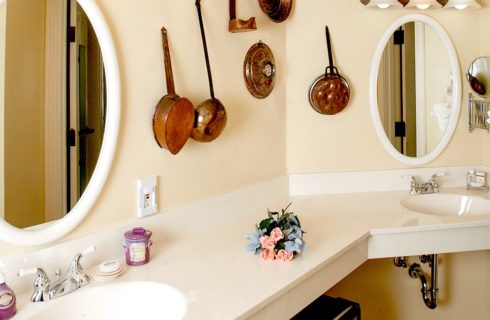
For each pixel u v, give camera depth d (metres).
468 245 1.72
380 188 2.18
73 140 1.17
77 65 1.18
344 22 2.08
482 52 2.19
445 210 2.09
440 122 2.20
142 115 1.36
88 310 1.10
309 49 2.07
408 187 2.20
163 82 1.43
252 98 1.84
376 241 1.64
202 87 1.58
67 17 1.15
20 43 1.06
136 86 1.34
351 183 2.15
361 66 2.11
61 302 1.06
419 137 2.19
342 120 2.12
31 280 1.09
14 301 0.98
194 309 1.01
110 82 1.25
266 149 1.95
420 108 2.18
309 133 2.10
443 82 2.18
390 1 1.96
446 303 2.27
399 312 2.25
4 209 1.04
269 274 1.20
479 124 2.20
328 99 2.04
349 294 2.21
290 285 1.15
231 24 1.65
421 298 2.26
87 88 1.20
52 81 1.13
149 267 1.25
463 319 2.27
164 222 1.45
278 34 2.00
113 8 1.26
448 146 2.22
